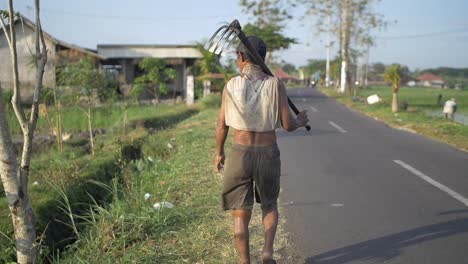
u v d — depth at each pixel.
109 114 16.19
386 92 43.97
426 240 4.15
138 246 3.92
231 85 3.17
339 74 43.19
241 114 3.10
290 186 6.18
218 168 3.43
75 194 6.52
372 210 5.07
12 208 3.24
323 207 5.20
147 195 5.26
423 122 14.09
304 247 4.01
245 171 3.13
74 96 11.48
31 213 3.35
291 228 4.48
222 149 3.34
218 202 5.14
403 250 3.92
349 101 25.95
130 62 31.58
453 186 6.14
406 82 81.06
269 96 3.11
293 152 8.96
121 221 4.38
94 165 7.91
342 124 14.38
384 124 14.53
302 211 5.05
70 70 11.05
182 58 31.48
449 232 4.35
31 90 21.30
